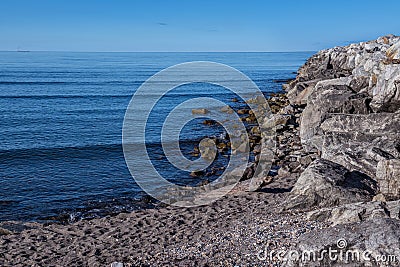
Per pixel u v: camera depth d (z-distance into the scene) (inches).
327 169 455.5
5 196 632.4
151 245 398.6
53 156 879.7
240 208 491.5
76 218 540.1
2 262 379.2
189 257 343.9
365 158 482.9
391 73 630.5
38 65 4296.3
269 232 375.2
